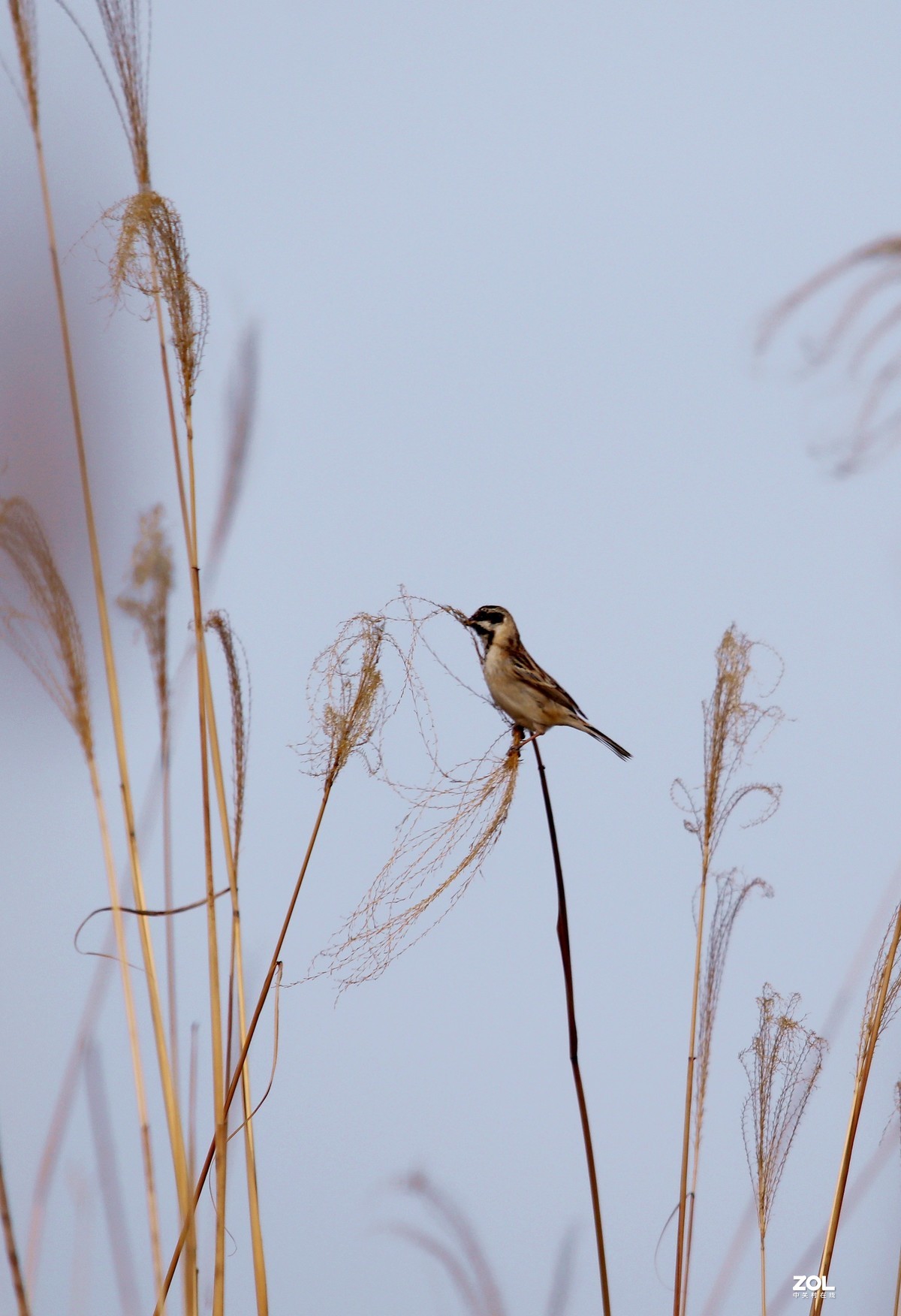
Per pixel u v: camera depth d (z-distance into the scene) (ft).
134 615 27.78
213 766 28.96
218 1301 26.63
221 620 29.22
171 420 28.86
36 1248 24.75
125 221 28.40
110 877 26.21
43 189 27.81
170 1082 26.48
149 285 28.66
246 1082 28.66
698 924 28.32
